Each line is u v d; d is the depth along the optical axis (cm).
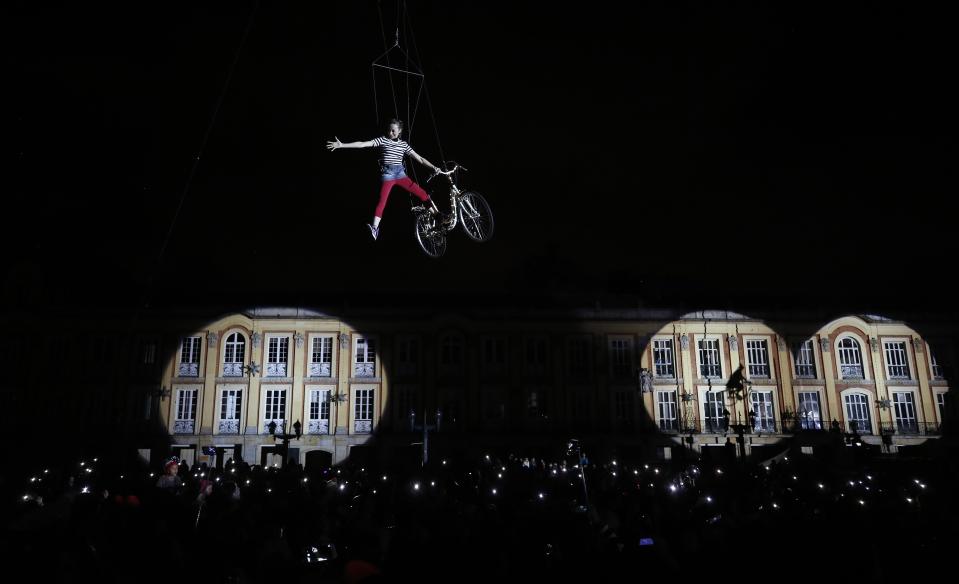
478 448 5481
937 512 1439
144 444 5334
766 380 5741
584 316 5869
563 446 5500
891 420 5666
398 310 5794
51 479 2797
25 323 5491
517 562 987
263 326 5659
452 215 1302
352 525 939
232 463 3412
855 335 5841
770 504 1648
